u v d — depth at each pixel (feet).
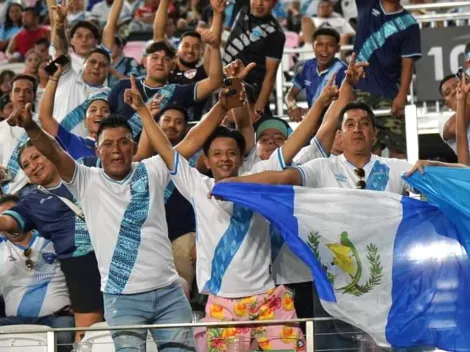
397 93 63.87
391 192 44.45
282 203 43.39
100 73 63.36
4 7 91.09
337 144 51.08
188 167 45.14
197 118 61.16
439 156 67.31
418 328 42.39
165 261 44.29
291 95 67.51
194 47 63.41
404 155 62.85
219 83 56.54
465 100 51.83
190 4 89.40
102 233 44.06
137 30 88.28
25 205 49.24
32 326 47.52
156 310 44.04
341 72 65.00
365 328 42.57
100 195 44.21
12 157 60.80
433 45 68.74
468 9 77.10
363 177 45.57
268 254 44.70
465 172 43.60
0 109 68.13
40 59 77.61
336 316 42.57
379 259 43.09
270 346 41.91
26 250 50.67
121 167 44.16
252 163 48.57
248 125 48.67
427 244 43.01
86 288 48.78
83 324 48.96
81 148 55.83
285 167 45.57
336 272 43.16
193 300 50.57
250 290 44.04
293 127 67.15
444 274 42.73
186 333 41.81
